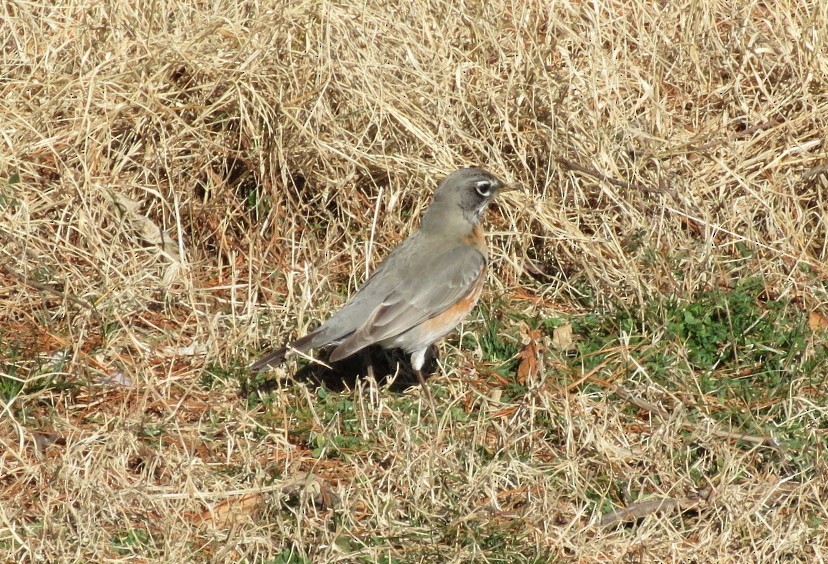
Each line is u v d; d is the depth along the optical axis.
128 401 11.04
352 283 12.84
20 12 14.59
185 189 13.45
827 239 13.31
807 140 14.36
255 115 13.41
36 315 11.91
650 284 12.77
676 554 9.20
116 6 14.27
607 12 15.68
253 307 12.30
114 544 9.13
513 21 14.92
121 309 12.16
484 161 13.84
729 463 9.98
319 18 13.88
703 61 15.17
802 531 9.25
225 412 10.91
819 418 10.77
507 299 12.88
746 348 11.91
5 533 9.03
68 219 12.88
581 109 14.09
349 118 13.70
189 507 9.53
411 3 14.83
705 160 14.07
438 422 10.73
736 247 13.34
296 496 9.88
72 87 13.61
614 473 10.22
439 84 14.01
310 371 11.88
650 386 11.23
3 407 10.47
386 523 9.46
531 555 9.20
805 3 15.88
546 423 10.90
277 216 13.25
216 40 13.96
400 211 13.48
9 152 13.06
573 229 13.17
